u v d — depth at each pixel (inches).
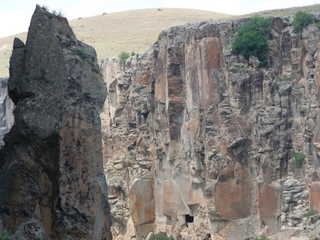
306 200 3595.0
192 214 3944.4
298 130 3705.7
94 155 1951.3
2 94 5408.5
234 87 3727.9
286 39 3779.5
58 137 1915.6
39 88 1959.9
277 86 3722.9
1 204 1941.4
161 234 3941.9
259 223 3641.7
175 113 3998.5
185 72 3944.4
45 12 2001.7
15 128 1968.5
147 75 4387.3
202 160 3818.9
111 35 7829.7
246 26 3784.5
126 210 4249.5
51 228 1920.5
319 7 4370.1
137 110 4377.5
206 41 3821.4
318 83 3587.6
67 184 1909.4
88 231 1916.8
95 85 1996.8
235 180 3668.8
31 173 1945.1
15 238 1883.6
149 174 4197.8
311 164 3622.0
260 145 3686.0
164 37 4141.2
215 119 3757.4
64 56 1961.1
